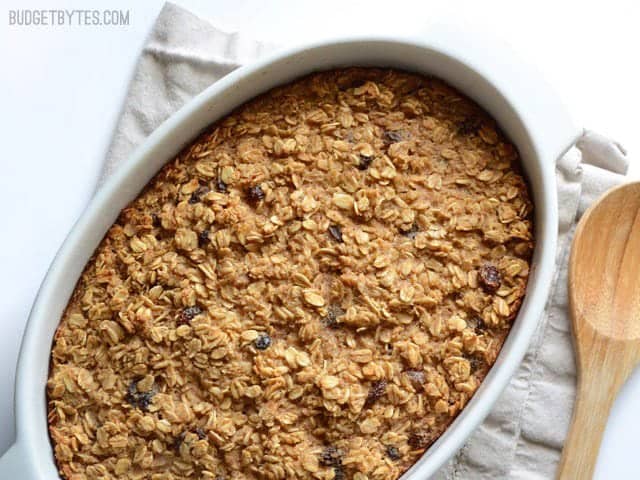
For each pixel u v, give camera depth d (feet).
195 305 1.61
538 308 1.55
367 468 1.55
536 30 1.87
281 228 1.63
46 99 1.87
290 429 1.57
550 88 1.64
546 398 1.79
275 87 1.69
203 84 1.84
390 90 1.69
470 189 1.66
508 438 1.78
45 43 1.88
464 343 1.60
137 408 1.59
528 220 1.64
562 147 1.62
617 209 1.78
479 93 1.66
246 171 1.65
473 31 1.85
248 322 1.60
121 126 1.84
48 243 1.84
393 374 1.58
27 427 1.53
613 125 1.86
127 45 1.87
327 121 1.68
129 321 1.60
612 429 1.79
